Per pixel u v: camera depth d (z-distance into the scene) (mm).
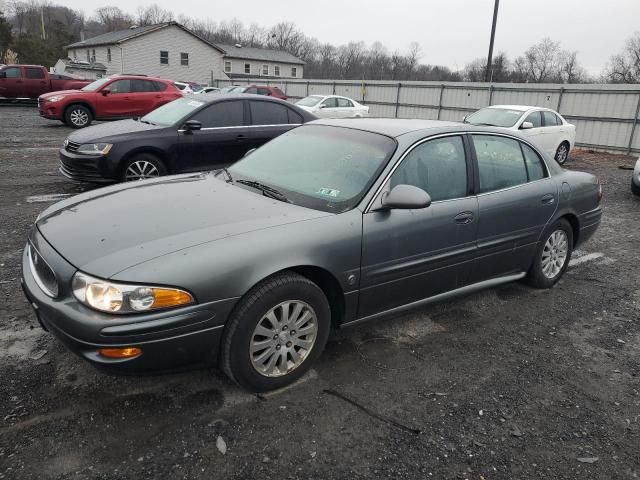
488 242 3859
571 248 4762
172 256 2527
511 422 2812
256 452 2467
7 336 3371
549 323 4051
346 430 2658
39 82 23203
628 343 3793
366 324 3648
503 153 4066
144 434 2543
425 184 3469
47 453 2387
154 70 43781
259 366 2812
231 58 58719
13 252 4883
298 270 2961
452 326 3910
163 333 2449
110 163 6957
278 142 4105
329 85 29656
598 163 14945
